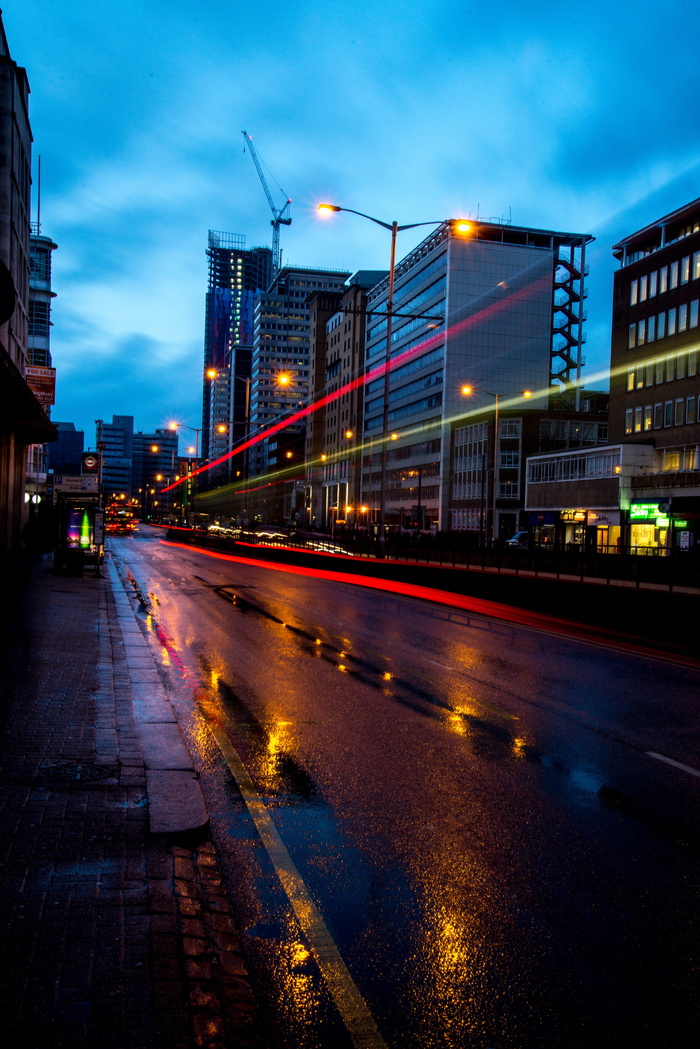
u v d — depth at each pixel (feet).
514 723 28.04
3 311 27.66
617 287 182.70
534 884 14.99
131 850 14.82
